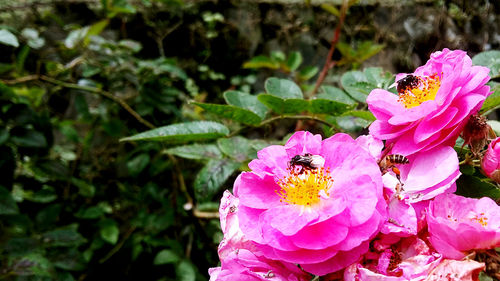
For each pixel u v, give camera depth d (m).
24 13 0.79
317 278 0.20
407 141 0.23
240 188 0.22
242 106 0.37
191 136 0.33
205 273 0.75
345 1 0.52
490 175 0.22
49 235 0.59
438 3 0.70
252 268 0.20
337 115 0.33
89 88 0.67
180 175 0.71
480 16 0.65
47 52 0.71
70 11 0.84
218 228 0.72
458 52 0.23
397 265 0.20
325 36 0.90
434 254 0.19
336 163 0.22
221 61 0.95
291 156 0.23
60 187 0.70
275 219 0.21
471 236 0.19
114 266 0.73
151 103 0.75
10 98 0.60
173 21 0.92
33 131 0.60
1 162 0.59
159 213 0.74
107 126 0.75
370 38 0.84
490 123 0.29
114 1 0.71
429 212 0.20
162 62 0.76
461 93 0.22
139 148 0.75
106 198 0.76
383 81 0.34
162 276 0.72
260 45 0.95
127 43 0.75
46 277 0.55
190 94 0.92
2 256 0.54
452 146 0.23
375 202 0.19
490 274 0.19
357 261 0.20
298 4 0.92
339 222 0.20
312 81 0.91
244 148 0.38
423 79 0.25
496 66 0.31
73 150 0.83
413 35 0.72
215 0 0.93
